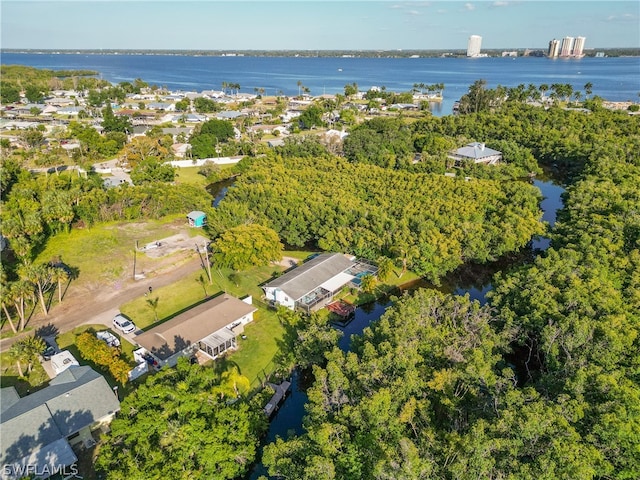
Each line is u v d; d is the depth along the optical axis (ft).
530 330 178.70
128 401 138.00
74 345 189.67
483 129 552.41
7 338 192.54
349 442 124.88
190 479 122.52
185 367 153.07
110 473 119.65
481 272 267.59
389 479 108.37
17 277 219.82
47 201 292.61
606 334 157.28
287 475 120.78
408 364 149.59
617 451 119.55
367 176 374.43
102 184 363.56
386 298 238.27
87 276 245.65
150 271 253.44
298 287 220.64
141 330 201.77
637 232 248.32
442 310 188.44
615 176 354.74
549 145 477.36
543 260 218.18
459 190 334.03
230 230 254.68
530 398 134.51
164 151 458.09
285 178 357.61
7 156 441.27
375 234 267.39
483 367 146.00
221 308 202.28
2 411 141.08
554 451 114.73
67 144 502.38
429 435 122.72
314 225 285.02
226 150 497.87
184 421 134.92
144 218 327.47
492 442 114.32
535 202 315.17
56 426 137.49
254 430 143.74
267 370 180.65
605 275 205.67
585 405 129.90
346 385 144.36
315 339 180.34
